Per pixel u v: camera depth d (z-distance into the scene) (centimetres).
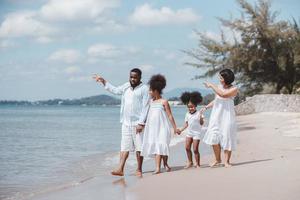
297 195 581
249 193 611
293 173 738
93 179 859
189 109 948
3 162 1231
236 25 4450
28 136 2481
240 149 1212
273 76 4666
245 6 4447
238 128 2169
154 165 1060
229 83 909
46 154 1468
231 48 4462
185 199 609
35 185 855
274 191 612
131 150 904
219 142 907
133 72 909
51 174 999
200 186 688
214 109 914
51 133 2784
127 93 915
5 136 2483
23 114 9256
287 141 1364
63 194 716
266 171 779
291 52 4472
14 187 834
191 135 946
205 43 4503
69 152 1532
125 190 717
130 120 902
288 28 4444
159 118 895
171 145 1511
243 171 802
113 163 1159
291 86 4791
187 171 874
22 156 1408
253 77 4684
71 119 6100
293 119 2530
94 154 1433
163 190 684
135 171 959
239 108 4153
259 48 4494
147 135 892
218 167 891
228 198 594
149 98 905
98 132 2886
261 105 4062
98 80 930
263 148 1200
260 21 4388
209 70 4534
